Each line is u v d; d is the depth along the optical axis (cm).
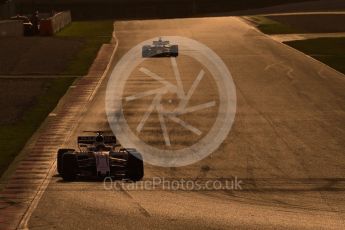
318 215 6538
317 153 9700
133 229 5928
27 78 17200
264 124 11775
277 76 17550
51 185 7750
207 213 6519
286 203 7106
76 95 14850
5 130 11369
